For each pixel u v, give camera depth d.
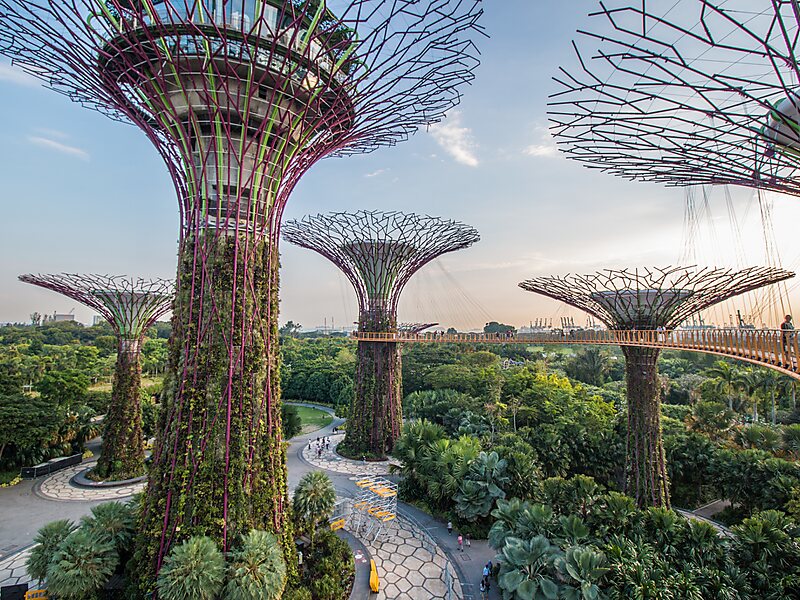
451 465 27.25
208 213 17.45
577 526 19.77
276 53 16.81
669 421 44.72
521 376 61.12
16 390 39.22
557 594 17.20
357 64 16.19
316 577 18.70
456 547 23.95
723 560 18.45
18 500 29.30
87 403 43.28
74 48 14.86
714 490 33.03
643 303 29.52
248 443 16.92
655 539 19.75
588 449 36.31
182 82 16.08
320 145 19.19
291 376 78.00
